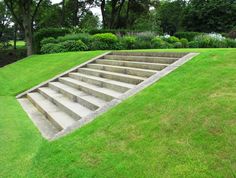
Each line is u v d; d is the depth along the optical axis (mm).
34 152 4672
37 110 7973
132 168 3494
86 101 6812
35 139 5324
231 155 3180
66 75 10938
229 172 2979
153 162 3488
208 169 3113
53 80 10656
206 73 5457
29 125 6355
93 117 5348
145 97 5320
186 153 3453
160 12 45094
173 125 4090
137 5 36281
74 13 38438
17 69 16203
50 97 8461
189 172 3154
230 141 3379
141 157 3658
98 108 6027
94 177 3539
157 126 4211
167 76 6008
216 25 34406
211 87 4797
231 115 3836
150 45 17344
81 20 40781
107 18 39844
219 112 3992
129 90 6016
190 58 6684
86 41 18141
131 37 17750
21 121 6719
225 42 16047
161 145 3762
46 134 5641
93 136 4590
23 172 4016
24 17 25984
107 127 4750
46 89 9945
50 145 4750
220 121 3789
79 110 6500
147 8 36719
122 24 38812
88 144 4367
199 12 34906
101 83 7980
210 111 4082
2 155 4613
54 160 4184
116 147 4070
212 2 34844
